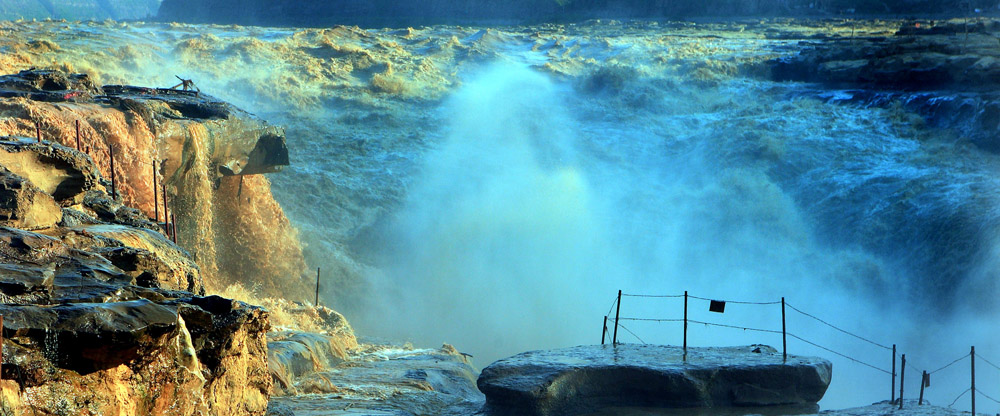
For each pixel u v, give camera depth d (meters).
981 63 96.69
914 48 107.62
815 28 158.50
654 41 136.25
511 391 19.89
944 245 66.94
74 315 8.91
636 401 20.58
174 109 40.16
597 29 165.00
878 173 79.81
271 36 131.12
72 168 16.09
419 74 114.00
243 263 49.00
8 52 92.06
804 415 20.06
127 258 13.10
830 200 77.44
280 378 22.94
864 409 20.47
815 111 94.19
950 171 77.94
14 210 12.30
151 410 9.84
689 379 20.30
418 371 28.16
